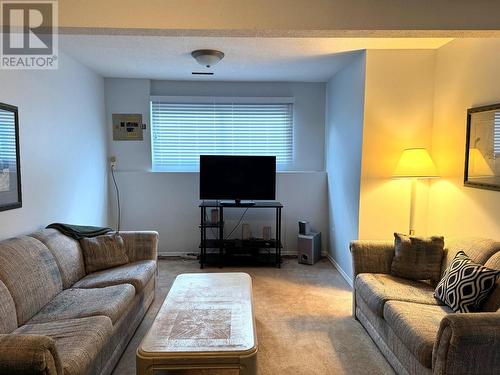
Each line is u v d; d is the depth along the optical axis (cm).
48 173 319
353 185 380
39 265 241
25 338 148
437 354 171
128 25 207
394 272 286
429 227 359
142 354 175
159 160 499
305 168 505
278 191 493
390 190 359
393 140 355
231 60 384
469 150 291
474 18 216
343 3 213
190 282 276
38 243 256
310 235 461
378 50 346
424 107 354
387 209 361
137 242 336
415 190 345
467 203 297
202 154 500
